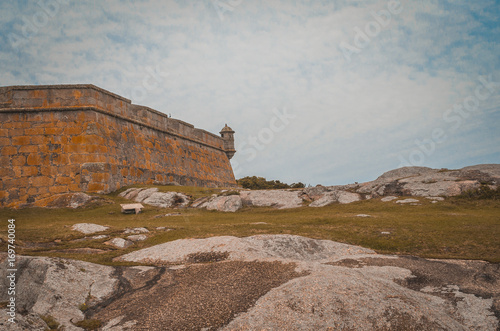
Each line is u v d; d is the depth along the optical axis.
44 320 7.17
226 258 10.33
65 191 24.61
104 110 26.94
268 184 53.56
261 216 19.75
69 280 8.55
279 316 6.55
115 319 7.29
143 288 8.62
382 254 10.99
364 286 7.23
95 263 9.98
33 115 25.55
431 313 6.67
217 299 7.60
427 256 10.67
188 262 10.41
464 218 15.36
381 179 26.55
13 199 24.50
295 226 15.17
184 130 39.25
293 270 8.59
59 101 25.77
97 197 22.80
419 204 20.58
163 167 33.62
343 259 10.16
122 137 28.64
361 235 13.56
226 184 47.19
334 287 7.16
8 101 25.58
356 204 22.56
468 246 11.73
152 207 22.36
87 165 24.94
